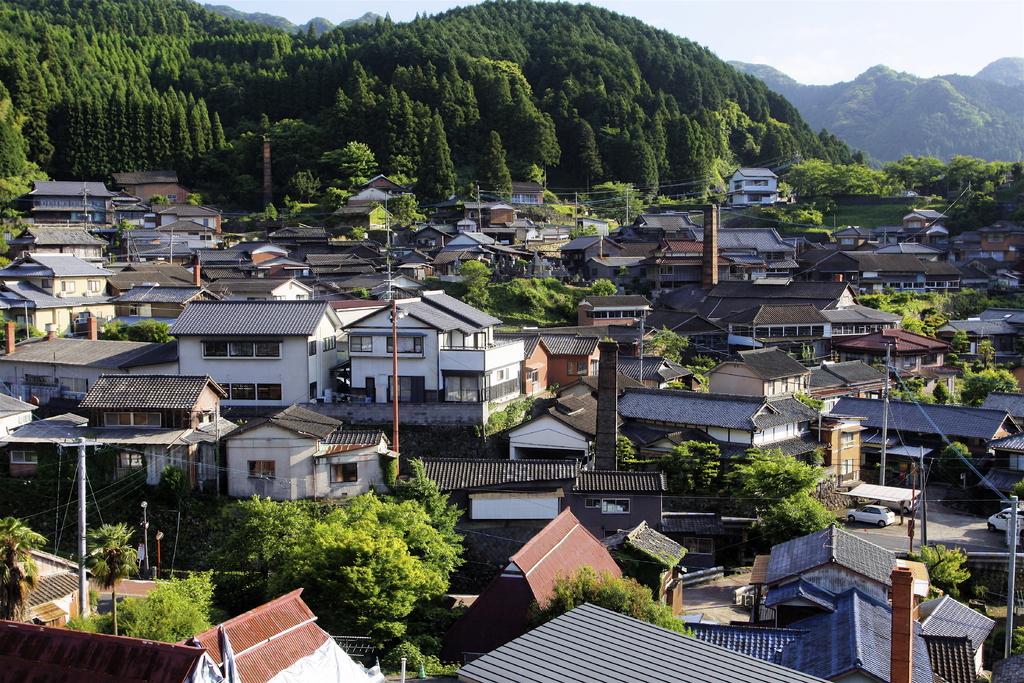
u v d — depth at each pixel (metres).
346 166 108.06
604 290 74.38
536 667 14.93
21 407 38.91
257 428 34.41
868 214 114.00
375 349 42.72
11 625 17.11
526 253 86.12
